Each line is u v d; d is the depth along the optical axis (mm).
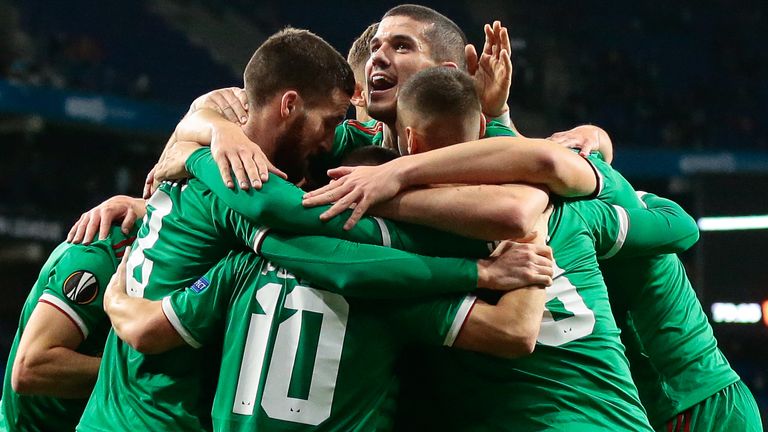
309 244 11266
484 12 84750
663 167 63094
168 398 12000
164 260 12211
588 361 11992
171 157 12750
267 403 11219
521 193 11266
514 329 11070
